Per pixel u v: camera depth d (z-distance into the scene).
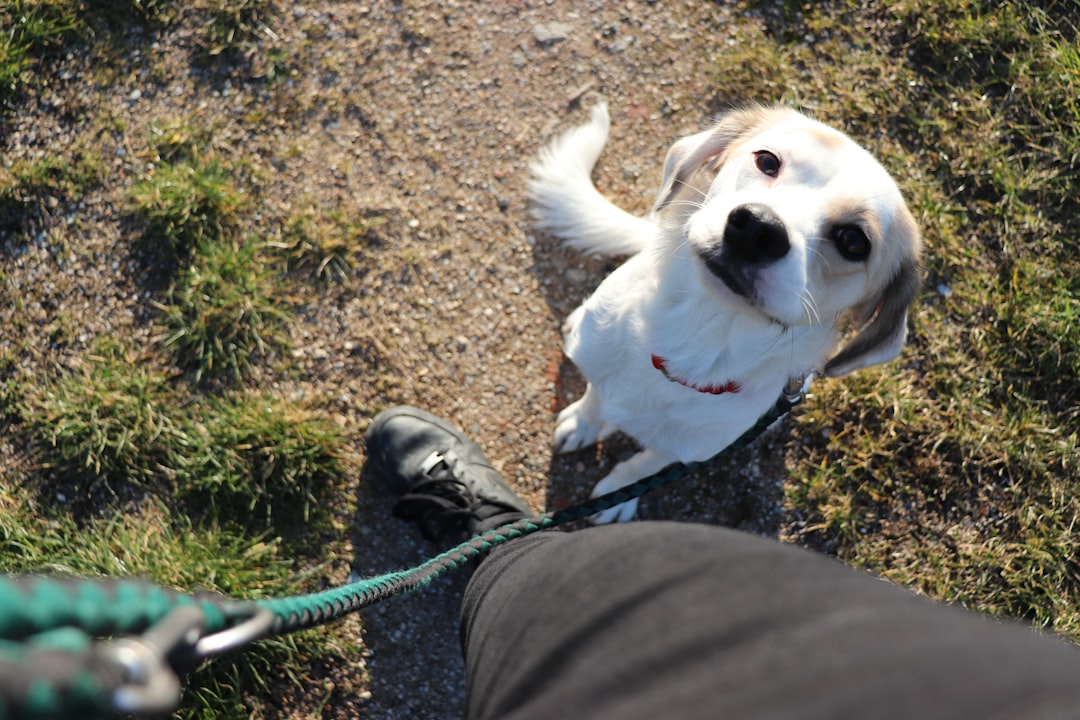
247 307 0.77
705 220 0.57
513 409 0.81
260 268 0.79
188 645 0.24
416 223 0.83
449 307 0.82
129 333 0.76
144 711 0.20
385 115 0.85
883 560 0.79
